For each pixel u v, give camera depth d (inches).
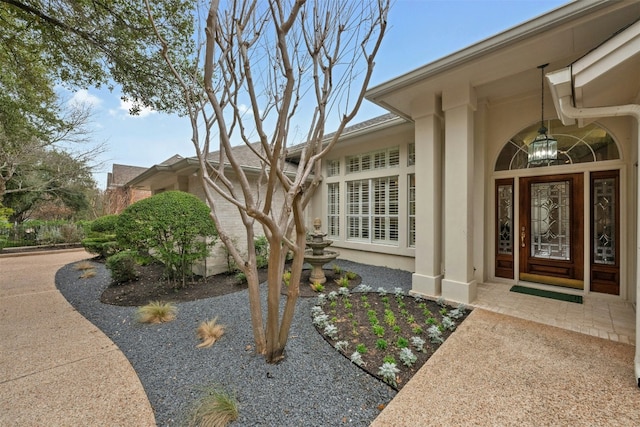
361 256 321.4
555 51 135.7
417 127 194.1
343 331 139.1
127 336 138.3
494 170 222.7
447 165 180.4
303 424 79.0
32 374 102.3
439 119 191.0
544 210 203.9
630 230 167.5
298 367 108.0
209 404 84.0
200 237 252.2
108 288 229.9
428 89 179.8
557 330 134.5
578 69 101.5
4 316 163.6
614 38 95.1
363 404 87.4
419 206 195.6
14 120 243.4
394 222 296.0
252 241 119.9
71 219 692.1
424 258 193.5
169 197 222.8
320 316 151.1
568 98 111.8
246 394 92.1
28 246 481.1
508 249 219.8
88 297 206.4
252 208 88.7
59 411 82.6
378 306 176.2
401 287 220.2
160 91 208.5
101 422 78.4
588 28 117.2
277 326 110.5
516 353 113.4
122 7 174.4
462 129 173.0
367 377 101.5
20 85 222.1
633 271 165.5
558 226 198.2
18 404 85.6
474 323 143.6
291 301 111.2
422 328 142.2
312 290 214.2
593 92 117.3
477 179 219.3
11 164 422.6
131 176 953.5
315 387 95.9
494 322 144.7
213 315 165.0
